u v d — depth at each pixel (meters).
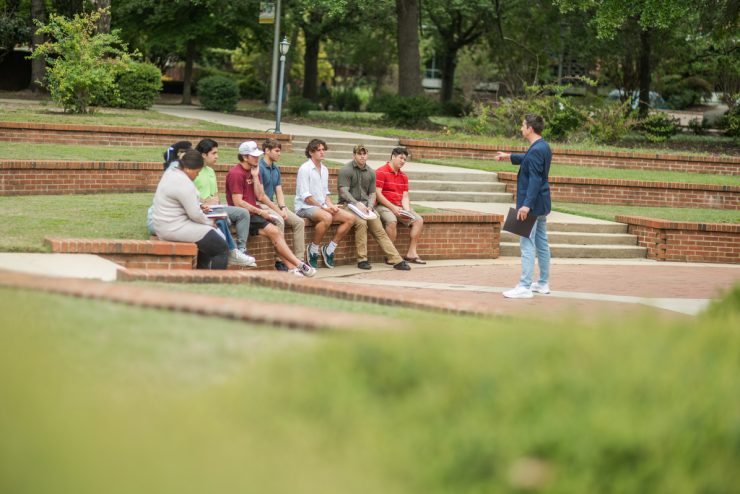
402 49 35.72
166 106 36.31
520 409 4.51
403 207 15.53
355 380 4.88
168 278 9.12
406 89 35.75
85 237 11.58
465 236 16.28
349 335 5.66
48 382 4.63
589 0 31.19
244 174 13.14
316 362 5.14
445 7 44.00
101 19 30.44
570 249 17.00
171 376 5.02
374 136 26.78
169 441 4.05
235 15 39.66
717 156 26.70
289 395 4.70
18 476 3.61
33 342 5.37
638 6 29.52
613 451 4.11
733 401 4.73
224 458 3.96
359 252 14.66
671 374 4.96
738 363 5.43
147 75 29.38
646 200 21.61
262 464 3.97
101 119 23.59
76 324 5.95
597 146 29.00
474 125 30.50
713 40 33.66
